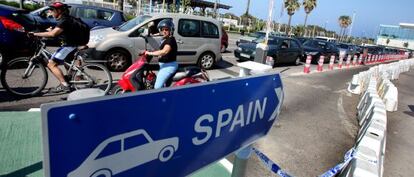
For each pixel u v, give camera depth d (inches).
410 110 353.1
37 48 211.8
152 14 346.9
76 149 33.5
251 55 496.1
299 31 2272.4
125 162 40.1
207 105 52.6
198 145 53.3
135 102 38.9
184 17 354.3
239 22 2261.3
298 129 220.7
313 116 261.1
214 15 1464.1
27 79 213.8
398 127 269.9
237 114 61.7
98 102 34.3
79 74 213.3
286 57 564.4
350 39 3009.4
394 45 2901.1
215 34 388.8
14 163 123.7
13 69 206.5
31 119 169.8
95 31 328.2
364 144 132.3
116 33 319.6
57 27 197.8
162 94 42.7
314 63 721.0
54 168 31.9
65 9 199.2
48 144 30.5
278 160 165.5
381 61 1148.5
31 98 207.5
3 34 257.6
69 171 33.5
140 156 42.1
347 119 266.4
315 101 318.7
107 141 36.7
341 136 218.4
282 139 197.2
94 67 223.0
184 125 48.8
